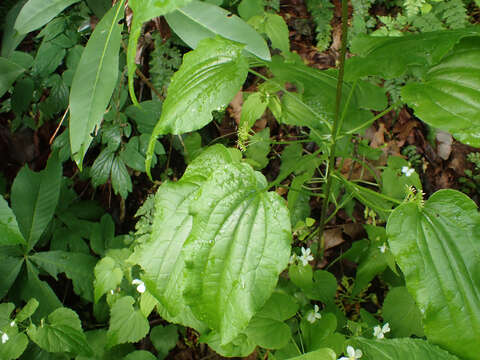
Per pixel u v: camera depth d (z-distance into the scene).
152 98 0.68
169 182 0.39
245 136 0.47
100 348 0.57
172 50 0.67
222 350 0.43
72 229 0.66
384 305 0.47
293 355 0.44
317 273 0.50
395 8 0.74
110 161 0.61
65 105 0.62
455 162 0.69
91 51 0.36
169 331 0.59
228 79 0.30
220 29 0.42
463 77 0.30
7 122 0.74
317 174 0.69
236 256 0.31
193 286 0.30
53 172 0.62
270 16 0.55
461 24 0.63
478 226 0.31
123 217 0.75
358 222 0.65
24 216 0.59
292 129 0.72
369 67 0.34
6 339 0.50
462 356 0.30
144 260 0.38
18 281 0.60
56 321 0.52
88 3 0.57
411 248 0.31
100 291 0.55
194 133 0.68
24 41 0.73
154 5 0.22
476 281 0.31
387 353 0.34
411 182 0.51
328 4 0.73
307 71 0.42
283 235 0.30
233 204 0.31
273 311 0.44
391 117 0.70
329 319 0.45
